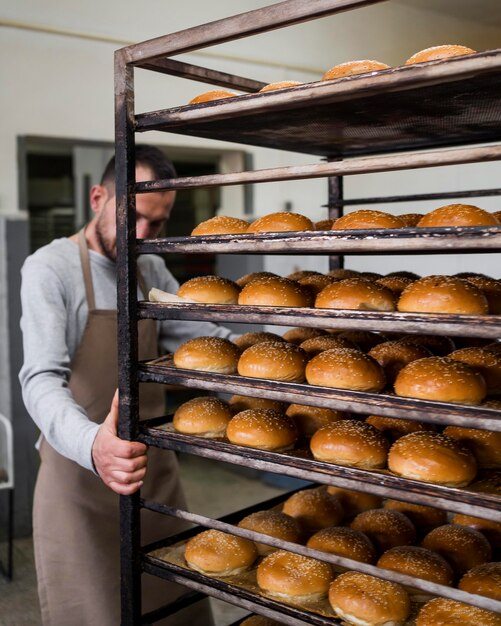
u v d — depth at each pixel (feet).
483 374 4.25
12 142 14.97
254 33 3.70
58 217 18.38
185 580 4.27
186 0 16.17
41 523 6.57
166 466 7.18
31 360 6.05
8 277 14.28
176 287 8.39
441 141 5.38
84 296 6.78
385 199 5.96
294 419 4.96
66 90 15.57
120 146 4.31
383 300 4.21
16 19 14.60
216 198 19.56
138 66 4.33
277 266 18.52
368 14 17.69
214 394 16.56
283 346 4.58
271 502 5.31
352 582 4.03
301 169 3.57
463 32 17.76
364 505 5.36
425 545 4.63
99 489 6.59
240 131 4.73
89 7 15.24
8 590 11.64
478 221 3.74
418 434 4.11
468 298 3.75
